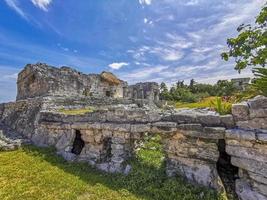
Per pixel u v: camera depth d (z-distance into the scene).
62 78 25.62
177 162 8.24
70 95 24.36
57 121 14.49
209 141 7.34
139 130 9.42
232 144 6.71
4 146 13.54
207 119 7.52
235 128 6.80
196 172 7.55
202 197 6.75
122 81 43.44
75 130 12.98
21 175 9.74
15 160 11.78
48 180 9.11
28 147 14.05
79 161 11.37
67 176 9.48
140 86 46.97
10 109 23.97
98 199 7.40
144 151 10.94
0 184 8.82
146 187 7.86
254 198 5.97
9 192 8.10
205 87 66.62
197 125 7.55
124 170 9.38
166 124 8.47
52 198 7.61
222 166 7.95
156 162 9.34
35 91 25.23
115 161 9.99
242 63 10.98
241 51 11.02
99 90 35.69
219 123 7.25
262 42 10.24
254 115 6.30
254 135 6.05
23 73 27.56
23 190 8.27
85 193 7.93
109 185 8.41
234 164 6.67
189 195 6.90
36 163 11.30
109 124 10.70
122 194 7.63
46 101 18.53
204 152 7.43
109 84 38.66
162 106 34.59
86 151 11.96
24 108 20.72
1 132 17.44
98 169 10.28
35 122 16.45
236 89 20.30
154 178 8.27
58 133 14.08
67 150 12.60
